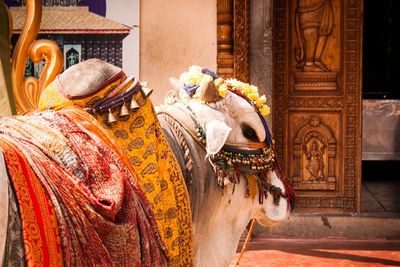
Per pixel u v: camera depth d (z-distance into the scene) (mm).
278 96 8750
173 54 8469
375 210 9336
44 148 2566
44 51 4746
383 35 17812
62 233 2320
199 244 3738
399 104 12734
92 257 2408
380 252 7949
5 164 2271
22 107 4641
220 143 3506
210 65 8477
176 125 3602
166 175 3189
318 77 8766
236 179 3729
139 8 8406
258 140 3822
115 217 2588
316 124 8797
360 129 8781
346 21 8695
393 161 14461
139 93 3154
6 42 4660
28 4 4809
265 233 8617
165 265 2906
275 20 8672
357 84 8750
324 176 8852
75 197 2453
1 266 2139
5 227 2166
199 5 8445
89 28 8414
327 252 7930
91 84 3000
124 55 8438
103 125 3031
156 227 2854
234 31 8398
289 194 4031
